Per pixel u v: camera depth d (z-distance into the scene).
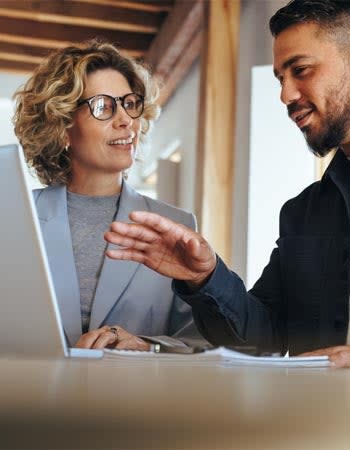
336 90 1.74
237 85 3.85
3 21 5.32
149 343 1.40
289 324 1.67
